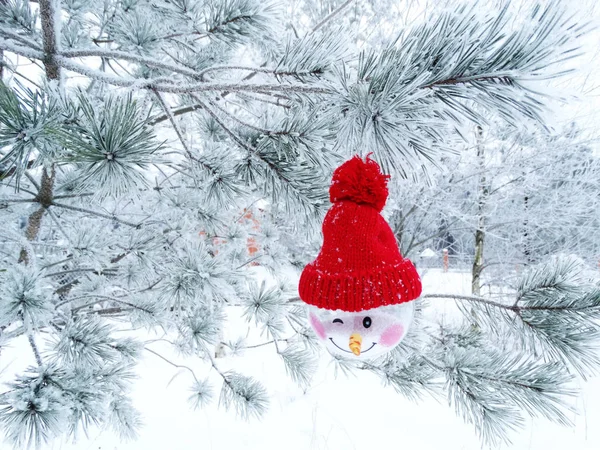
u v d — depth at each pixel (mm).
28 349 3881
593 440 3617
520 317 1524
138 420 2312
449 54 675
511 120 684
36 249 2010
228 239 2650
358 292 739
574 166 5559
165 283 1601
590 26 572
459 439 3699
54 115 813
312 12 4703
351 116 790
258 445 3584
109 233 1949
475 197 5793
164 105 1369
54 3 1123
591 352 1360
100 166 801
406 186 5254
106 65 1914
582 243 6309
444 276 7383
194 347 2170
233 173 1529
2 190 1714
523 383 1465
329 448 3576
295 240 3912
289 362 2248
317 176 1387
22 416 932
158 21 1625
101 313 1912
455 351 1729
